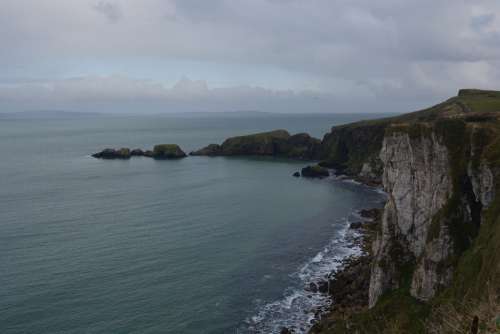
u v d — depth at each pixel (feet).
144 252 242.58
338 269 229.86
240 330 171.73
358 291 202.08
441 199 173.99
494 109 308.40
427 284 159.94
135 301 187.01
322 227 305.53
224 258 239.71
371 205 369.91
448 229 160.56
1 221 297.33
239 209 347.56
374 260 199.11
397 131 200.54
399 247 191.93
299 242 272.51
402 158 195.83
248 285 209.05
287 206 362.33
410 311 156.76
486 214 146.41
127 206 347.56
